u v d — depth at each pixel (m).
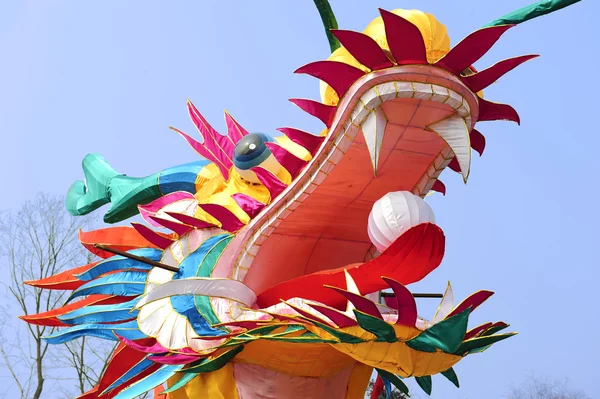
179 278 9.09
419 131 7.85
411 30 7.02
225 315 8.53
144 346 8.84
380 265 7.91
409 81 7.34
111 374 10.12
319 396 9.03
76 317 9.57
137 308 8.76
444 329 7.40
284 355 8.60
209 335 8.54
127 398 8.54
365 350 7.65
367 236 9.22
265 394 8.84
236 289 8.66
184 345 8.59
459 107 7.50
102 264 9.82
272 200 8.60
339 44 8.57
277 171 9.04
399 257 7.78
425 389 9.07
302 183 8.34
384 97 7.36
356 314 7.26
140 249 9.77
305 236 8.98
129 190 10.76
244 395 8.84
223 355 8.46
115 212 10.89
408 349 7.69
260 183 9.15
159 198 9.96
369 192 8.58
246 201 8.78
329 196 8.51
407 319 7.52
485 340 7.98
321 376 8.99
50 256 17.62
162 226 9.53
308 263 9.27
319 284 8.31
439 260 7.87
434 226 7.51
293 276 9.26
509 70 7.37
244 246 8.80
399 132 7.86
